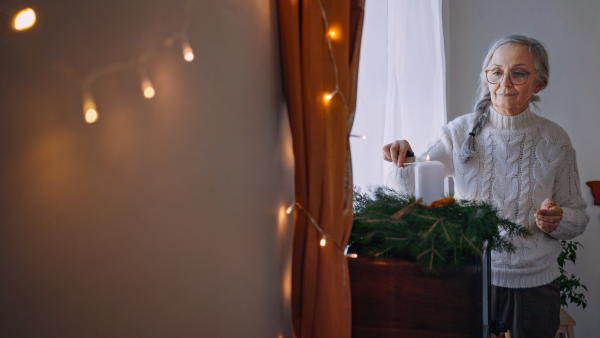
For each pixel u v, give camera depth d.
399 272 0.81
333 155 0.76
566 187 1.40
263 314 0.77
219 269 0.64
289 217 0.94
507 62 1.36
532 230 1.36
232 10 0.66
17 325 0.42
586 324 2.17
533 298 1.33
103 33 0.46
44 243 0.43
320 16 0.74
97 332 0.47
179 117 0.55
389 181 1.25
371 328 0.82
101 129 0.47
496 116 1.44
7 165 0.41
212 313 0.62
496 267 1.35
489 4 2.22
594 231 2.15
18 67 0.41
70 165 0.44
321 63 0.75
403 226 0.83
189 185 0.57
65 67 0.44
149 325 0.52
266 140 0.79
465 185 1.48
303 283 0.76
